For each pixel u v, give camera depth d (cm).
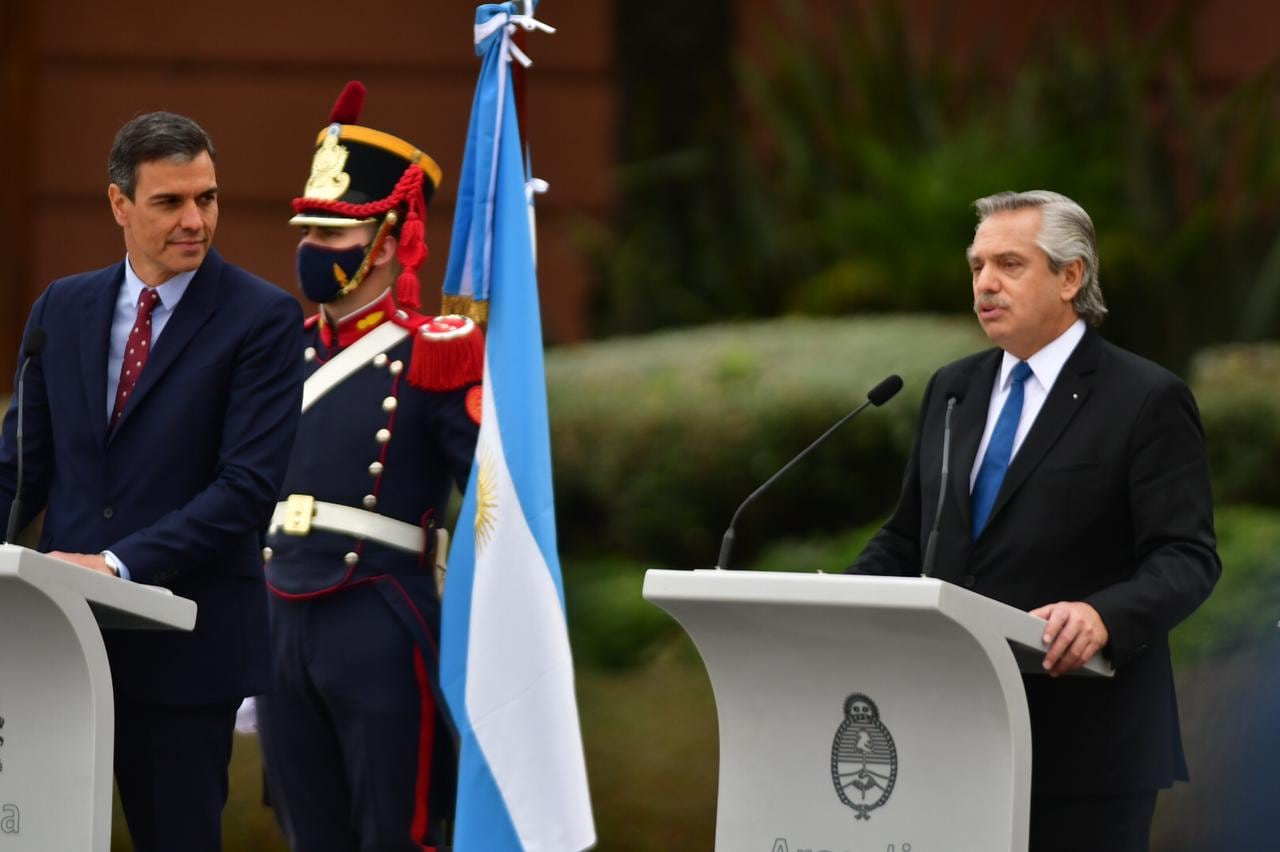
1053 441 1641
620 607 3353
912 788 1422
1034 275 1653
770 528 3509
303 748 1931
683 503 3516
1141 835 1608
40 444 1731
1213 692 2631
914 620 1373
